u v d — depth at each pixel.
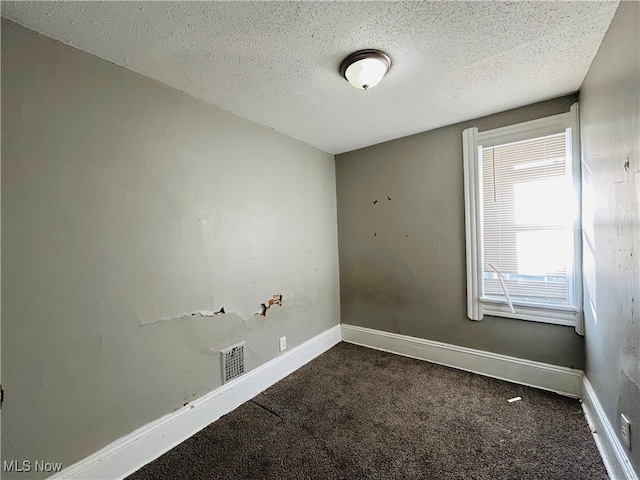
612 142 1.33
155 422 1.61
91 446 1.37
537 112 2.12
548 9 1.22
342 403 2.04
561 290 2.09
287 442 1.66
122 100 1.52
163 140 1.70
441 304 2.63
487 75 1.74
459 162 2.48
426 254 2.70
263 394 2.19
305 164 2.85
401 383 2.30
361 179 3.09
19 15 1.14
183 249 1.78
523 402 1.99
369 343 3.09
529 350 2.22
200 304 1.86
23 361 1.18
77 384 1.33
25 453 1.19
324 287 3.07
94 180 1.40
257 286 2.28
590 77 1.65
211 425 1.84
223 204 2.04
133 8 1.14
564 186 2.05
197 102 1.89
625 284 1.21
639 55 1.04
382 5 1.17
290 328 2.60
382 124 2.46
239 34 1.32
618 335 1.30
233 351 2.06
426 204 2.68
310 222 2.89
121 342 1.49
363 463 1.50
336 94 1.92
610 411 1.43
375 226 3.01
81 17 1.17
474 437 1.66
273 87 1.80
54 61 1.28
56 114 1.29
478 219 2.40
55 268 1.27
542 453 1.52
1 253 1.13
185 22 1.23
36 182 1.22
